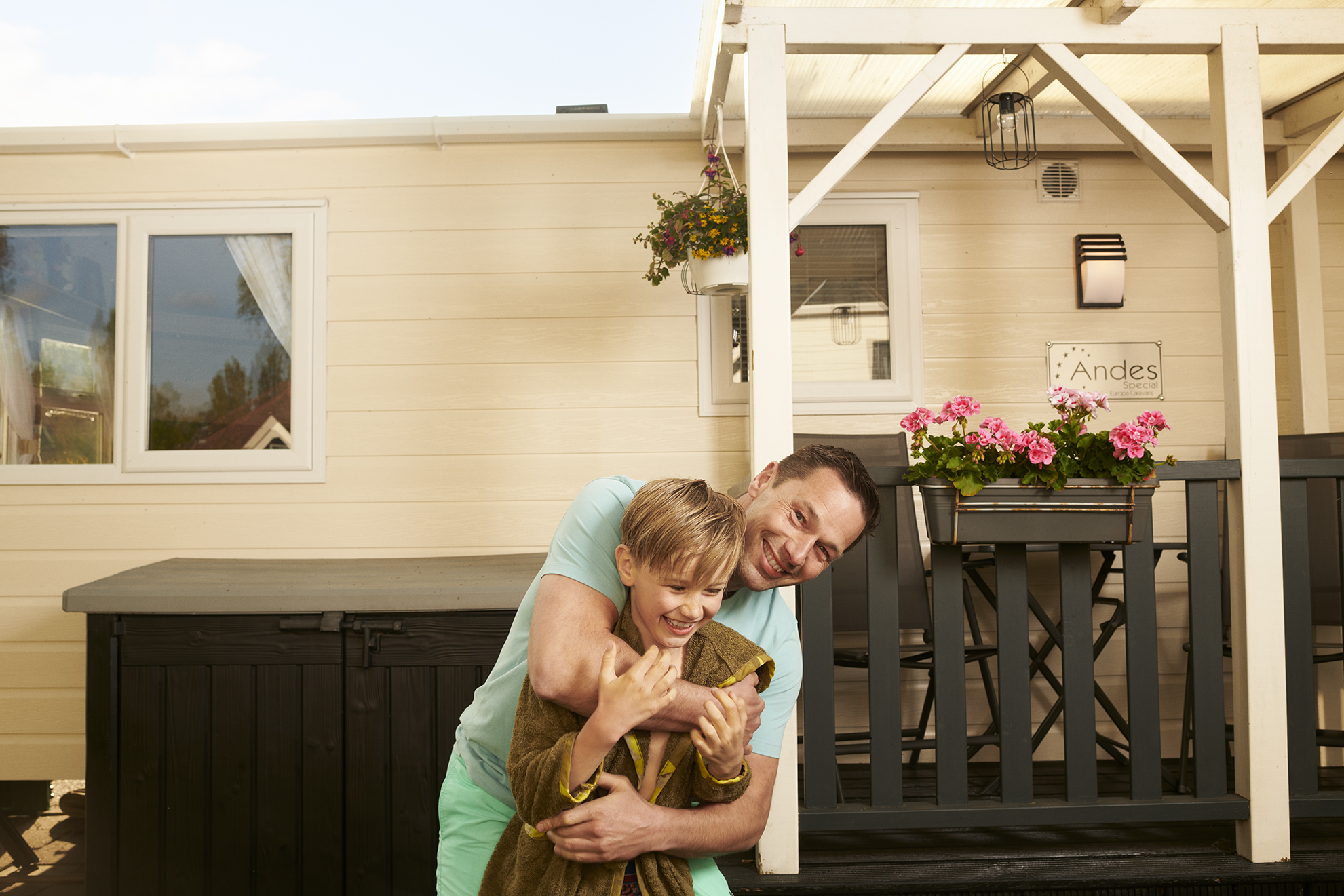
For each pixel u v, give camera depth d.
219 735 2.40
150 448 3.43
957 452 2.25
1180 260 3.60
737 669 1.23
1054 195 3.59
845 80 3.14
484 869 1.32
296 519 3.41
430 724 2.43
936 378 3.55
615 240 3.49
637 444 3.47
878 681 2.38
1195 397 3.57
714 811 1.26
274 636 2.41
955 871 2.34
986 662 3.03
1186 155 3.66
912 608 3.14
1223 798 2.38
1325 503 3.22
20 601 3.35
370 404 3.44
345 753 2.41
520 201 3.48
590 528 1.29
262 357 3.47
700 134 3.43
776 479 1.42
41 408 3.45
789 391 2.39
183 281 3.47
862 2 2.69
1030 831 2.63
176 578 2.60
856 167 3.58
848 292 3.57
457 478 3.44
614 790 1.15
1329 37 2.47
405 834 2.40
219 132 3.37
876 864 2.38
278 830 2.39
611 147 3.49
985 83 3.20
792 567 1.37
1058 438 2.25
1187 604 3.52
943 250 3.57
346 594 2.41
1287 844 2.35
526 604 1.40
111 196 3.45
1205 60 3.03
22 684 3.32
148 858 2.37
